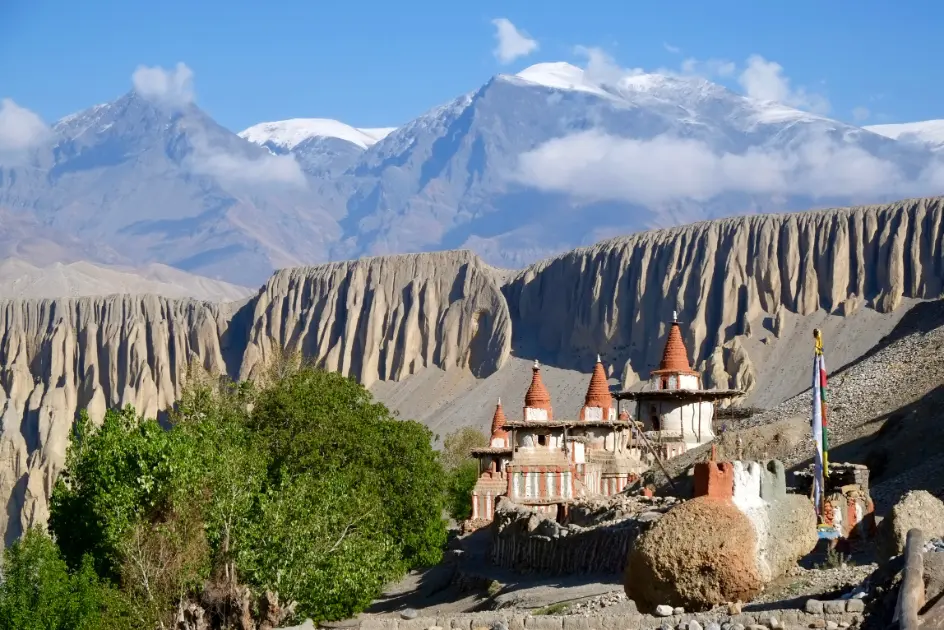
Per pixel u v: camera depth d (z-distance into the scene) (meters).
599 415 104.75
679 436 102.94
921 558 27.53
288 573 59.38
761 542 35.22
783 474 36.84
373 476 82.88
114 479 63.56
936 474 64.50
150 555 58.66
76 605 56.91
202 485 61.88
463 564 83.44
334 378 90.81
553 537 69.44
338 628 64.31
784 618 30.00
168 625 57.84
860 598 30.28
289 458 81.56
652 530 34.91
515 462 92.69
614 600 48.91
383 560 70.62
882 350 109.62
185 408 95.75
